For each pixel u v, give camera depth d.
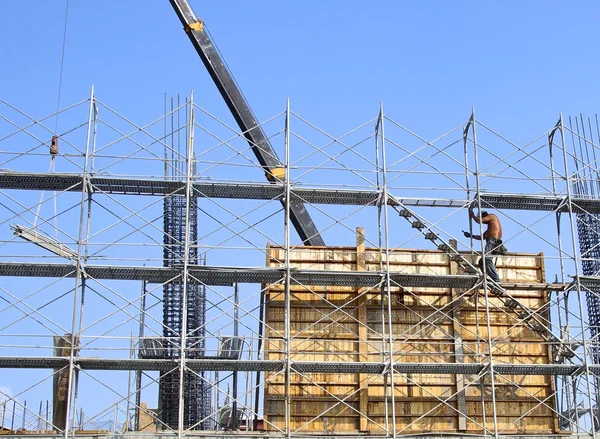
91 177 32.31
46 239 33.38
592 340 35.69
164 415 36.28
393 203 34.06
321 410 32.34
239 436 30.41
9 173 31.97
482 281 32.91
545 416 33.25
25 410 33.03
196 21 43.84
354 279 32.50
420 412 32.78
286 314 31.44
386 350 33.31
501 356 33.78
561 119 35.16
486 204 34.72
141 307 33.59
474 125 34.50
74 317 30.78
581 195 35.34
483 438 31.69
